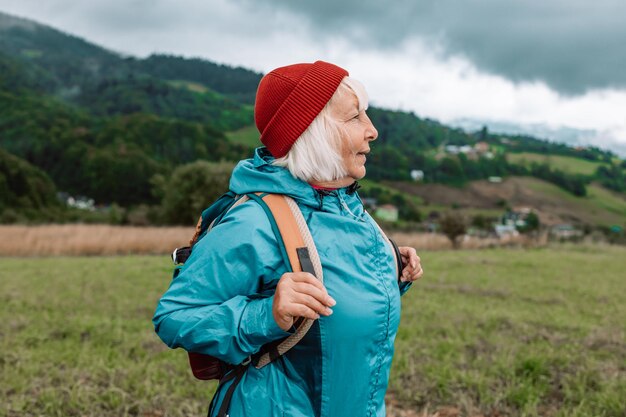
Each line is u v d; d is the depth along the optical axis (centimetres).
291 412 151
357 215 167
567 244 2508
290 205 155
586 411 425
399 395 458
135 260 1705
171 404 431
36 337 635
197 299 151
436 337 667
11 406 416
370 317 154
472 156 18200
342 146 160
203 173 3981
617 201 15025
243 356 147
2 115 15050
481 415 428
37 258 1905
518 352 574
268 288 155
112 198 10538
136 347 597
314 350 153
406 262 189
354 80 166
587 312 892
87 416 412
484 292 1072
